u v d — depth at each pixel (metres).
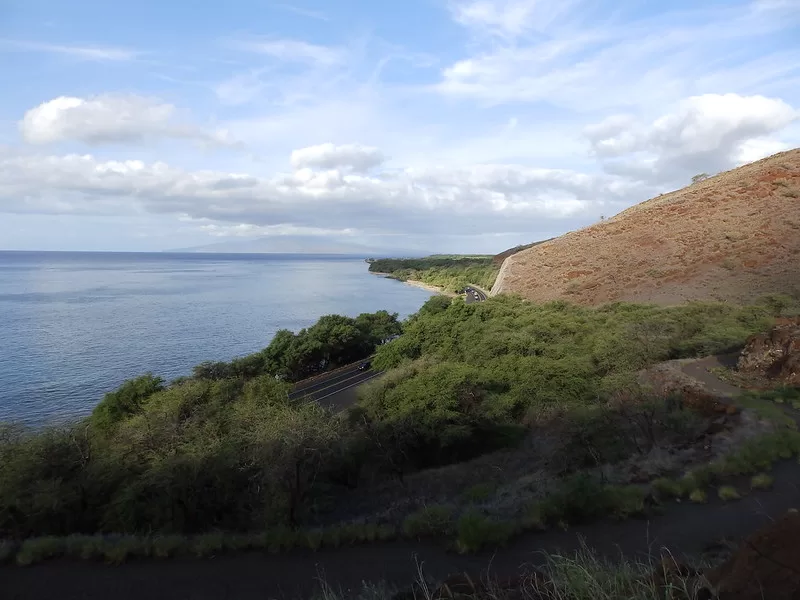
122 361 63.75
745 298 39.09
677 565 5.01
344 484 20.42
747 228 49.84
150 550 9.92
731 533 8.50
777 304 33.22
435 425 22.27
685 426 15.72
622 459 14.73
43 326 86.50
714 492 10.36
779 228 47.75
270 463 14.73
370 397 26.59
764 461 11.31
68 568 9.45
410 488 18.89
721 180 65.56
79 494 16.52
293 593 8.09
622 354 28.58
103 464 17.83
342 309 113.62
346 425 21.22
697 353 26.72
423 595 7.03
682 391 18.81
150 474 16.00
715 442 13.85
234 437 18.70
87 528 16.25
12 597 8.57
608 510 9.78
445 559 8.75
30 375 56.66
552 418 22.70
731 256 46.69
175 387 28.64
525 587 5.68
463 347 37.72
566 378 25.98
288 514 14.35
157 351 69.62
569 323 37.94
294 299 134.00
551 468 16.19
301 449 14.66
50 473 17.20
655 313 37.41
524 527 9.52
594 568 5.49
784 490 10.13
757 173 59.69
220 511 16.06
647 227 58.97
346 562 8.99
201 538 10.16
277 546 9.67
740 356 22.19
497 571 8.00
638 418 16.69
